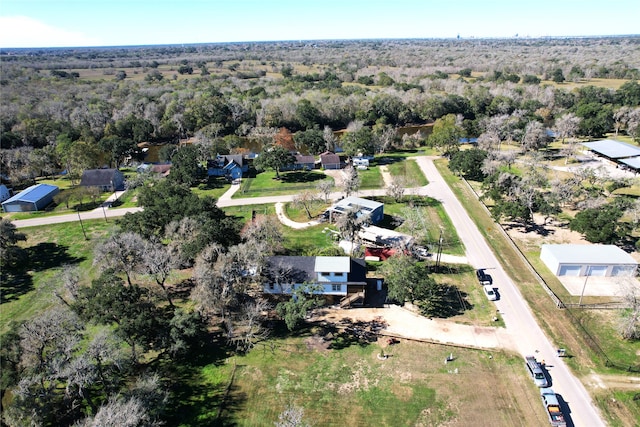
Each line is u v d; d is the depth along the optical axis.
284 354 44.22
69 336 37.38
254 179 100.25
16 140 125.31
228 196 89.00
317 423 36.28
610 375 39.91
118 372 40.03
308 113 148.75
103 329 41.28
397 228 71.19
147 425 32.44
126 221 62.59
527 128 111.38
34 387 35.25
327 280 50.78
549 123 143.38
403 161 108.69
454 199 82.75
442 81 188.62
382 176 97.88
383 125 134.38
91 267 62.47
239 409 37.91
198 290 46.31
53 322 37.22
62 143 112.56
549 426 35.06
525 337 45.22
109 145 114.94
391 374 41.09
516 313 49.12
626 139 116.81
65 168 111.19
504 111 149.25
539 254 61.62
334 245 64.12
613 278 55.09
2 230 61.47
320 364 42.75
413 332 46.72
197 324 44.25
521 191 72.62
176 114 143.75
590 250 57.78
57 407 36.28
